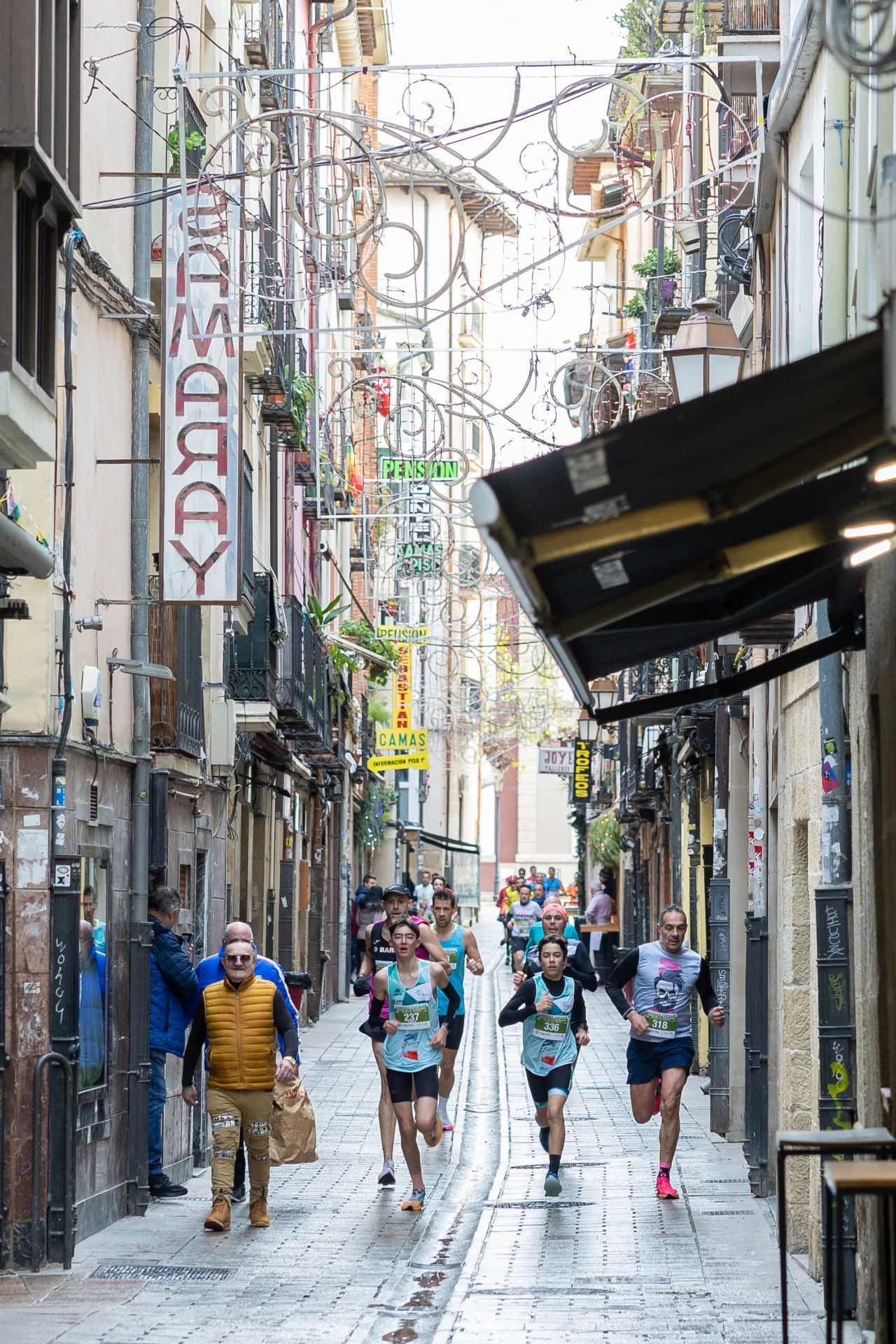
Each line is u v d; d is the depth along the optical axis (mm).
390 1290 23453
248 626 46656
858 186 22734
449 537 72812
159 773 32469
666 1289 23156
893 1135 15953
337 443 77938
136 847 29969
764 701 32938
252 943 28484
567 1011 31078
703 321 27141
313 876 75375
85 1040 27062
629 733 85062
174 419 34656
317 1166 34438
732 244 38562
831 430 12438
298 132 37062
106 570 29875
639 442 11734
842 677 22312
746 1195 30656
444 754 165000
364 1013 76188
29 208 20531
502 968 111438
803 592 18297
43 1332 20750
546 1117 31625
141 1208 29438
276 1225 28219
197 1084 35500
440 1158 35656
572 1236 26859
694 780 56562
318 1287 23516
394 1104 29875
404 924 29891
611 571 13391
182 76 24797
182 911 36281
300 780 68875
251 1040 28109
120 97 31562
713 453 12047
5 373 19328
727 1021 38750
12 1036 24984
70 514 26203
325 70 24781
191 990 31391
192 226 34812
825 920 21922
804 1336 20141
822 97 26250
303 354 59688
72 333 27500
